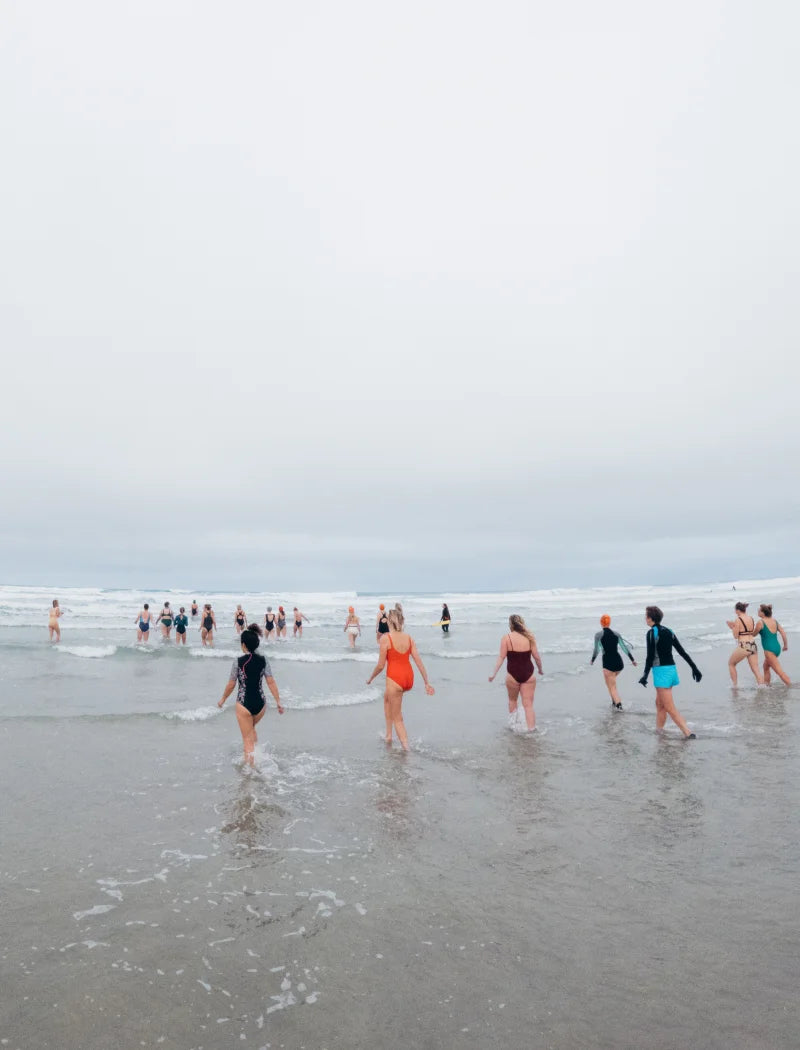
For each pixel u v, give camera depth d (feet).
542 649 69.51
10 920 13.19
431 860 16.33
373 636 96.27
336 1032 9.77
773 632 43.06
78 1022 9.97
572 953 11.92
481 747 28.02
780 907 13.57
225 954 12.01
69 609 133.59
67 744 27.86
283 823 18.99
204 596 210.59
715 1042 9.38
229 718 33.96
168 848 17.12
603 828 18.30
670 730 30.55
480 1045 9.41
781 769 23.72
